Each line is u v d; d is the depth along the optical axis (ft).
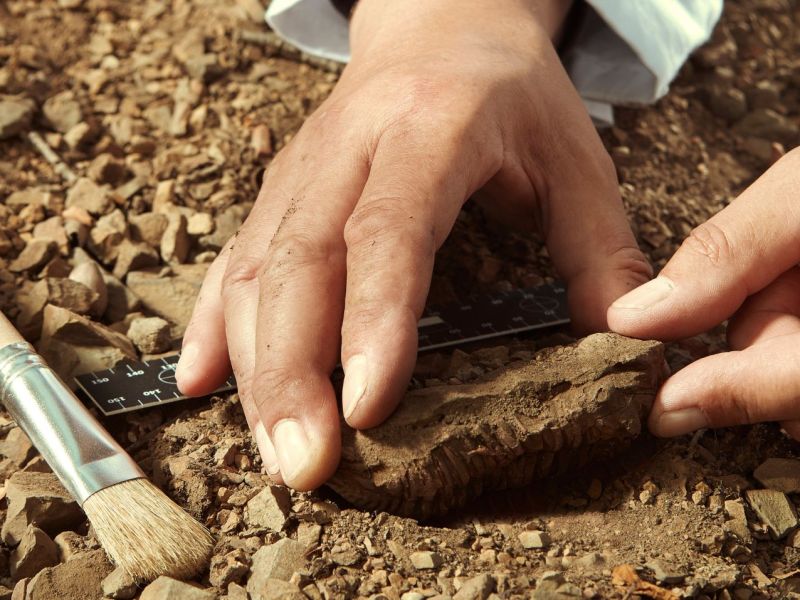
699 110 2.30
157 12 2.31
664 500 1.54
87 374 1.67
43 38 2.21
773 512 1.54
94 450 1.52
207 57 2.16
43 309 1.73
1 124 2.00
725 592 1.45
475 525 1.53
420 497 1.51
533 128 1.69
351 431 1.50
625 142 2.15
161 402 1.64
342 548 1.48
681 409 1.53
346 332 1.49
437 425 1.50
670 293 1.57
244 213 1.93
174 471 1.55
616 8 1.89
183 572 1.46
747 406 1.52
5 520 1.52
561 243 1.69
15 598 1.45
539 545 1.50
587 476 1.58
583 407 1.51
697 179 2.13
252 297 1.59
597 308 1.64
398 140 1.59
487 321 1.77
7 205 1.91
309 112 2.12
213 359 1.62
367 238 1.52
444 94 1.63
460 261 1.88
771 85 2.38
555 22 1.90
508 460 1.52
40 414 1.54
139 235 1.89
